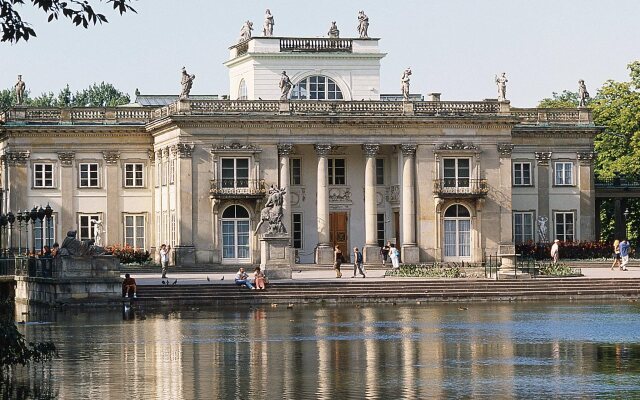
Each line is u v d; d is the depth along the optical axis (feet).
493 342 198.39
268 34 404.98
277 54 398.21
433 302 285.43
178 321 238.68
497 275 308.40
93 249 272.10
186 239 372.38
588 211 415.03
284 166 378.12
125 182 400.47
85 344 197.67
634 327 220.64
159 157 394.11
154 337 207.72
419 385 155.12
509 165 389.60
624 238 448.65
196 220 373.81
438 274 323.37
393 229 395.55
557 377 161.27
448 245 386.93
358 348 191.42
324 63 400.88
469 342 198.70
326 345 195.42
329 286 292.81
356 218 394.11
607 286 298.76
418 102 385.09
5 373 166.20
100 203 398.42
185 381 158.92
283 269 310.24
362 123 381.60
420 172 384.68
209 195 373.61
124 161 400.26
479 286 296.71
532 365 172.14
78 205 396.78
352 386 154.61
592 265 367.86
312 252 391.04
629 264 368.68
